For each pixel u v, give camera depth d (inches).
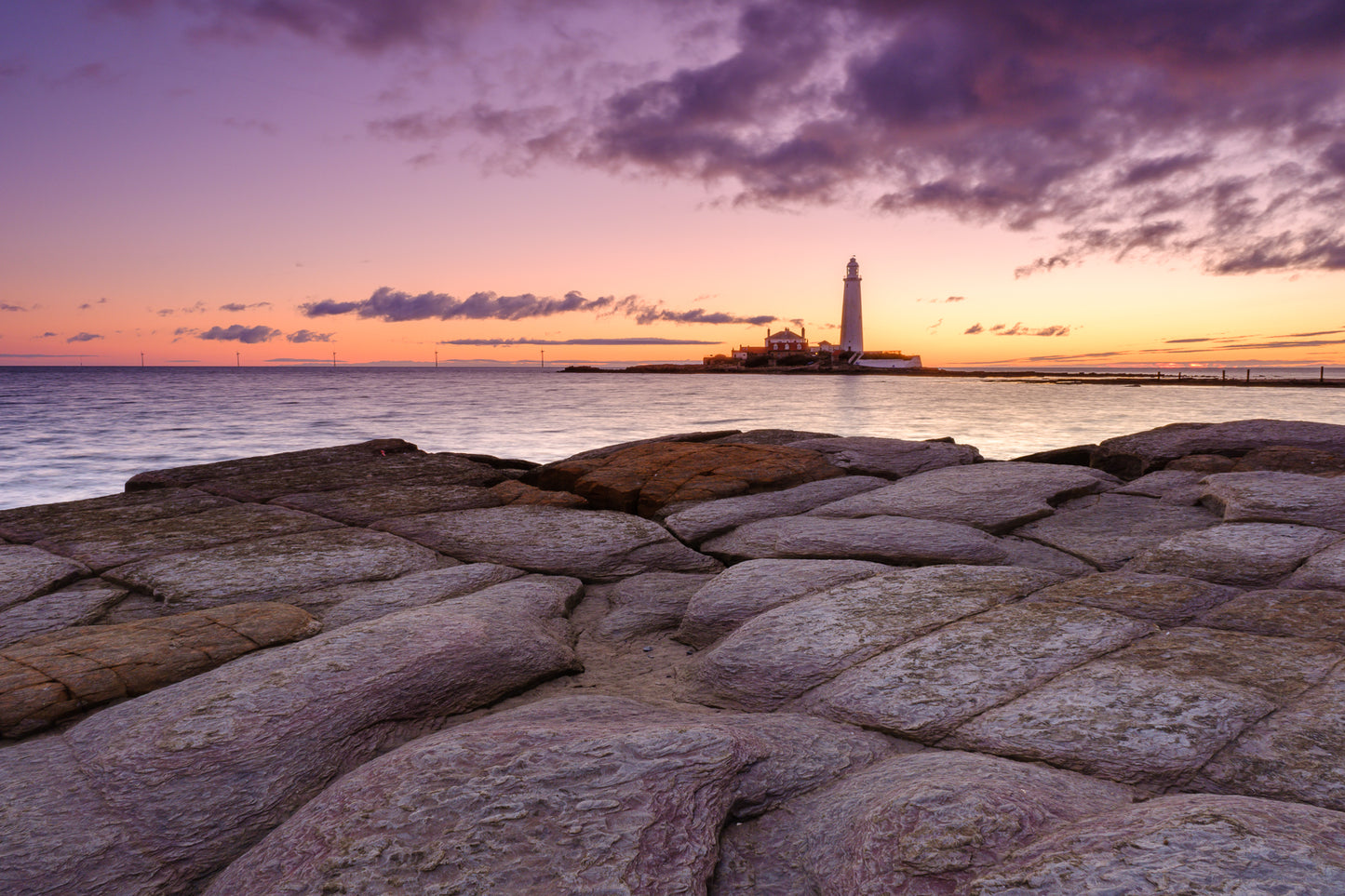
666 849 89.0
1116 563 219.5
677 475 336.5
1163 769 108.8
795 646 161.6
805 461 349.4
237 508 296.5
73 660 151.9
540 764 101.1
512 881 82.3
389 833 89.2
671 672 173.6
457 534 265.0
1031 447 1336.1
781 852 97.7
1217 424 394.6
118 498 312.7
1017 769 105.8
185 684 136.6
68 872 94.3
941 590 183.8
